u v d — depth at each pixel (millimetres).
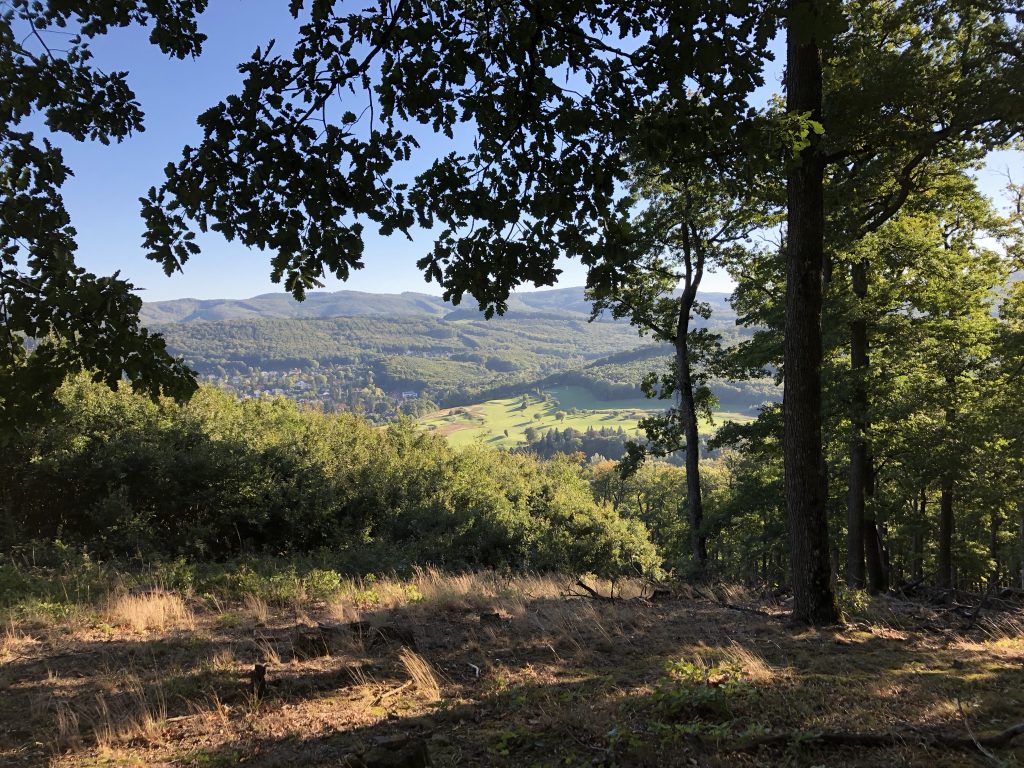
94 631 6109
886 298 14664
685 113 3418
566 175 3682
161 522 13930
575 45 3318
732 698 3674
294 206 3334
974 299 15148
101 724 3658
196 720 3797
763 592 9070
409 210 3484
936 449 16156
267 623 6754
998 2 7133
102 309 3145
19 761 3254
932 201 13383
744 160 5258
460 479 24281
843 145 6922
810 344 6746
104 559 11422
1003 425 15336
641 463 18000
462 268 3953
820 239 6805
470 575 12016
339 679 4492
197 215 3234
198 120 3029
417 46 3234
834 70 8547
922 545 27047
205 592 8555
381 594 8797
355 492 18422
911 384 15508
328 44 3092
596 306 17797
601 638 5805
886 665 4609
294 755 3225
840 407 14789
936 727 3145
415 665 4629
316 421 23531
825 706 3562
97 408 13906
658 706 3539
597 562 24891
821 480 6688
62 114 3311
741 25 2865
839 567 22984
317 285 3553
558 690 4121
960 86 7074
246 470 15391
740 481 19109
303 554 15062
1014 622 6320
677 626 6477
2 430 3143
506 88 3578
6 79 3047
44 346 3188
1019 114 6668
